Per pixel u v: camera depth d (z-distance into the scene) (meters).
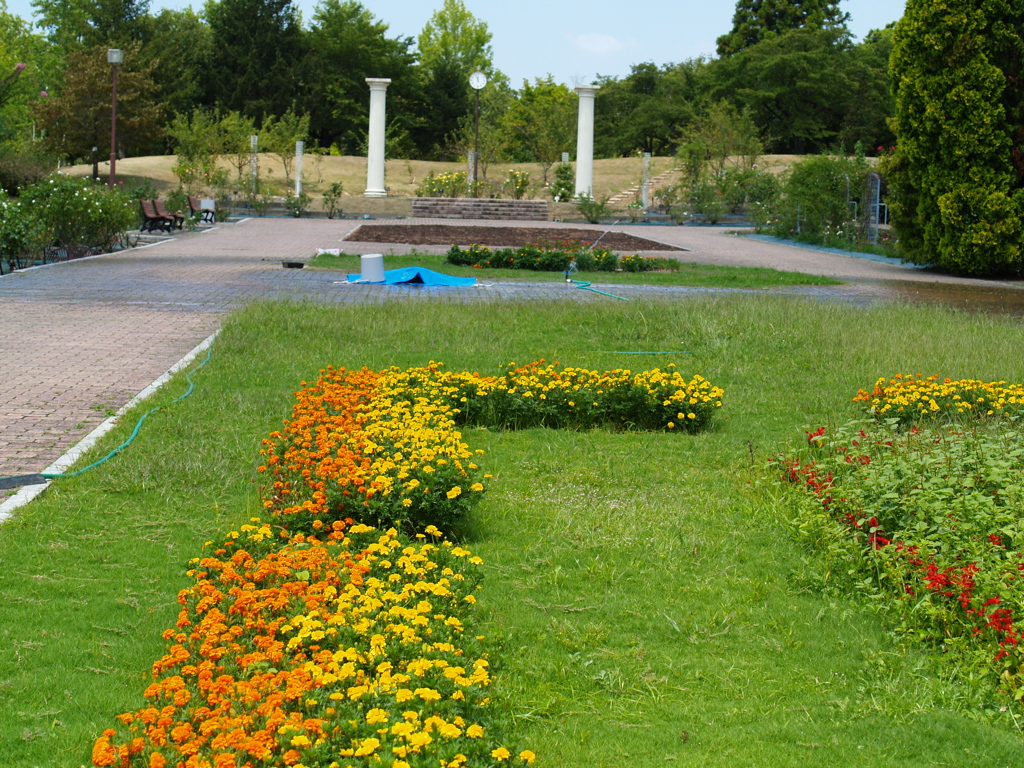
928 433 6.80
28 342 10.23
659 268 20.34
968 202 20.31
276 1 54.00
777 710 3.77
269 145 41.09
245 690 3.18
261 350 10.01
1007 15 20.17
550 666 4.01
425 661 3.46
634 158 51.16
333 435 6.23
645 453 7.29
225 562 4.42
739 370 9.99
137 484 5.93
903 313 12.88
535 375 8.39
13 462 6.34
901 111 21.27
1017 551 4.71
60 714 3.54
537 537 5.52
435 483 5.41
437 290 15.64
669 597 4.77
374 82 40.56
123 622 4.26
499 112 54.59
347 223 33.16
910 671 4.05
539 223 36.59
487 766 3.02
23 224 16.83
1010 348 10.62
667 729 3.62
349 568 4.39
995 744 3.54
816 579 4.96
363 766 2.87
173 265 18.67
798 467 6.54
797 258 24.73
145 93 41.09
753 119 53.41
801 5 60.00
